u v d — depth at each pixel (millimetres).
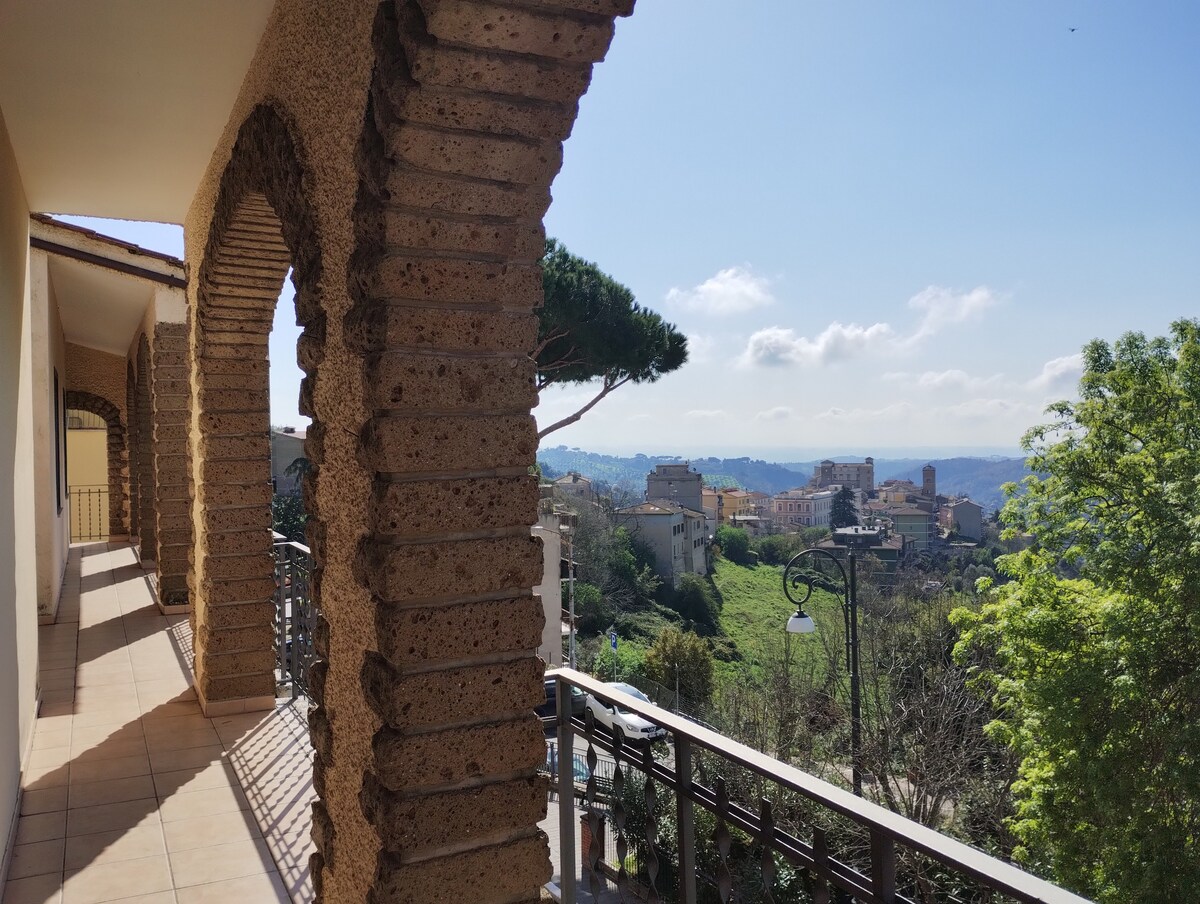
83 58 3711
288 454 30281
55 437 9875
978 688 15633
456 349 2270
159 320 8891
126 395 15414
